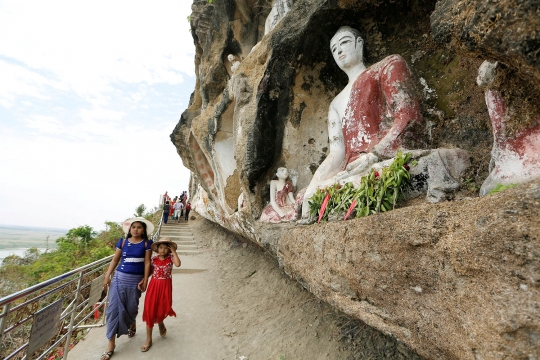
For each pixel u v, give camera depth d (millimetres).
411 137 3711
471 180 2955
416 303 1902
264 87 5293
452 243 1665
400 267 1994
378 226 2199
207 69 9617
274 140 5652
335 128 4684
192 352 3996
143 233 4055
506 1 1549
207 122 8609
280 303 5078
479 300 1516
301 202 4777
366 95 4156
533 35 1468
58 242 11406
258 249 7898
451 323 1667
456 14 1938
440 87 4047
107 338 3900
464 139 3615
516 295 1365
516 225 1396
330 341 3631
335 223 2936
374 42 4820
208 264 8906
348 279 2527
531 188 1438
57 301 3072
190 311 5336
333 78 5355
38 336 2734
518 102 2311
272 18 7039
